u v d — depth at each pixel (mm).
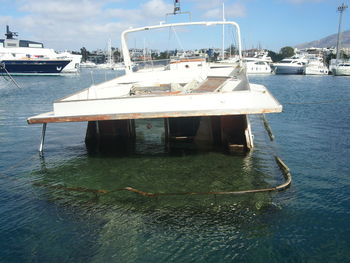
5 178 9055
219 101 8422
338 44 78312
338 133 14391
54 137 14273
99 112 8852
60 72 70125
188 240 5805
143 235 5988
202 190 7926
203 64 16328
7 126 17031
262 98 8273
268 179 8617
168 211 6855
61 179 8922
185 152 11086
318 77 67062
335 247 5500
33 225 6375
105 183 8555
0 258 5344
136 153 11203
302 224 6230
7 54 74875
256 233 5961
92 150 11852
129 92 13875
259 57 99500
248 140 10945
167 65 16859
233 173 9086
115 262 5246
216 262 5207
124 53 14266
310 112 20922
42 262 5254
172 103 8547
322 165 9773
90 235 6012
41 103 27812
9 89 41719
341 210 6773
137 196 7609
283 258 5250
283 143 12539
